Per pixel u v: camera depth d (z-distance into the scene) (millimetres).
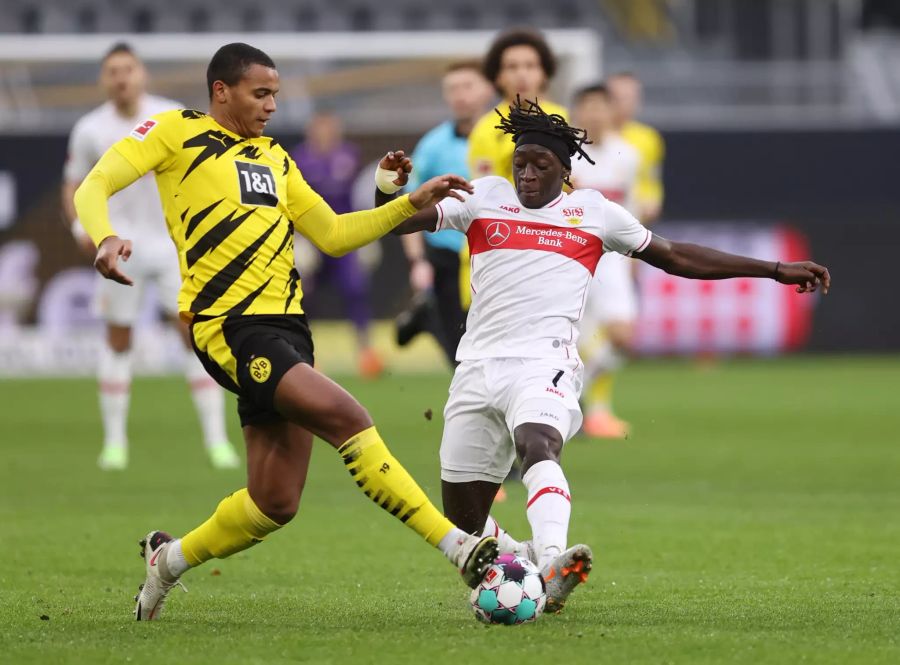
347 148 68688
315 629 18422
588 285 21016
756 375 71062
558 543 18703
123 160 18859
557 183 20844
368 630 18281
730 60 98562
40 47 71500
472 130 33406
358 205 72938
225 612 20078
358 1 94625
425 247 33594
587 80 68938
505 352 20422
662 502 33469
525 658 16281
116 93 37594
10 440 47188
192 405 59375
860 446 45219
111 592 21969
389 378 70562
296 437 18984
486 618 18547
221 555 19281
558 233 20781
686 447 45125
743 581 22891
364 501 34125
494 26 95438
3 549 26438
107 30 93438
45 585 22641
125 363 40219
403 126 74062
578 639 17469
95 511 31562
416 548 26969
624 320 47156
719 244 75875
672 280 75688
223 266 18891
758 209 76062
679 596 21297
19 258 70500
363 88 75938
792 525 29766
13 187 70125
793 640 17484
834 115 85812
